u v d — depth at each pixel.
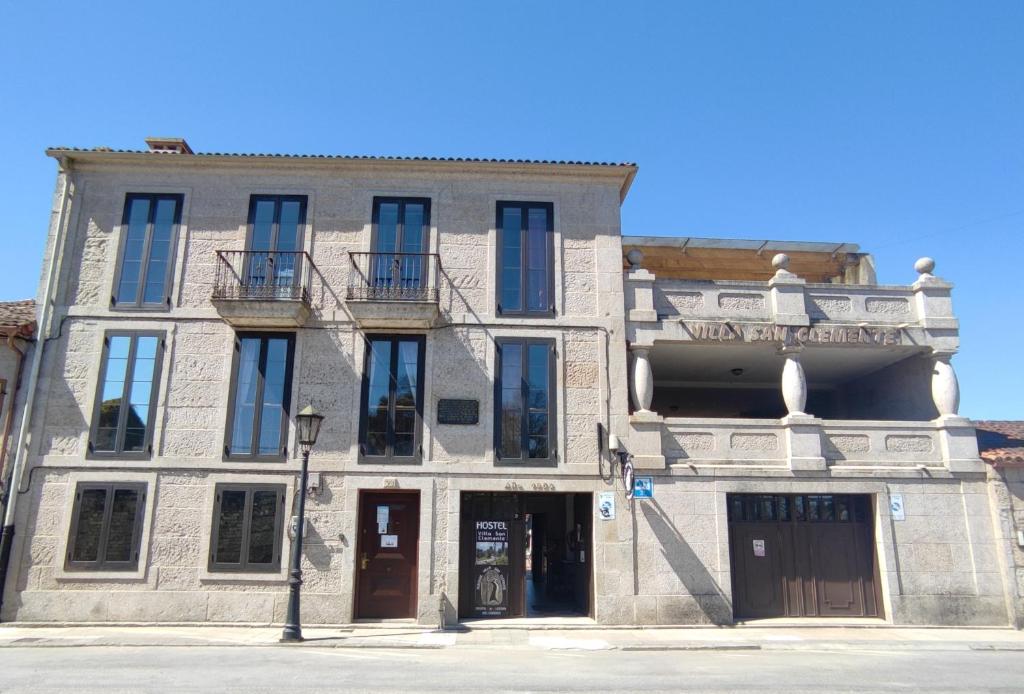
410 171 14.88
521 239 14.77
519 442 13.78
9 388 13.47
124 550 12.96
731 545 14.02
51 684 8.00
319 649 10.84
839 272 17.98
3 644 10.99
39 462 13.22
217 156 14.48
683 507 13.60
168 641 11.30
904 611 13.39
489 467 13.55
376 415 13.78
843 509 14.34
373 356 14.03
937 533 13.78
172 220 14.52
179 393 13.66
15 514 12.95
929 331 14.72
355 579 13.18
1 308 14.70
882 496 13.89
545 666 9.53
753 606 13.84
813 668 9.56
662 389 18.83
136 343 13.88
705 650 11.27
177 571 12.92
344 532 13.17
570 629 12.78
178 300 14.07
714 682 8.50
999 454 13.80
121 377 13.72
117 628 12.41
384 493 13.77
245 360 13.91
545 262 14.73
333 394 13.78
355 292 14.02
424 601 12.95
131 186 14.62
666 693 7.84
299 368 13.84
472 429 13.72
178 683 8.09
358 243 14.51
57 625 12.51
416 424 13.72
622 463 13.73
